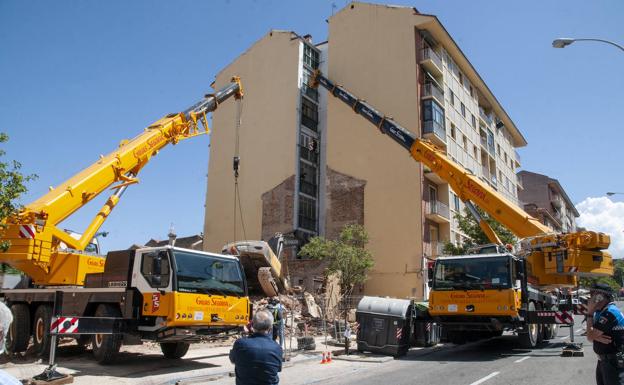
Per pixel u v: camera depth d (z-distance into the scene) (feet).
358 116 125.80
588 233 52.90
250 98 147.64
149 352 49.62
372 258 107.14
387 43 126.00
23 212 43.88
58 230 45.88
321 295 90.94
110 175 51.67
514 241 101.71
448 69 137.39
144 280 38.78
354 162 124.16
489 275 48.60
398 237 114.32
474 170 148.77
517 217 59.98
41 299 44.14
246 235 137.80
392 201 116.88
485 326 49.62
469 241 108.88
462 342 60.44
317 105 145.07
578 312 51.72
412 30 123.54
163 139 60.39
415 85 119.85
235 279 41.81
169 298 36.86
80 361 41.86
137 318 38.37
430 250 115.65
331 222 123.95
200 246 162.50
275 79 143.64
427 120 119.75
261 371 15.20
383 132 85.40
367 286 114.83
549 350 51.57
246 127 146.20
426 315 55.11
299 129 136.05
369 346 51.06
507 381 33.01
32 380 31.01
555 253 54.03
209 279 39.60
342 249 103.19
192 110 67.21
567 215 297.33
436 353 52.60
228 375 36.68
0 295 48.01
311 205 136.36
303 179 134.92
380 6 129.08
